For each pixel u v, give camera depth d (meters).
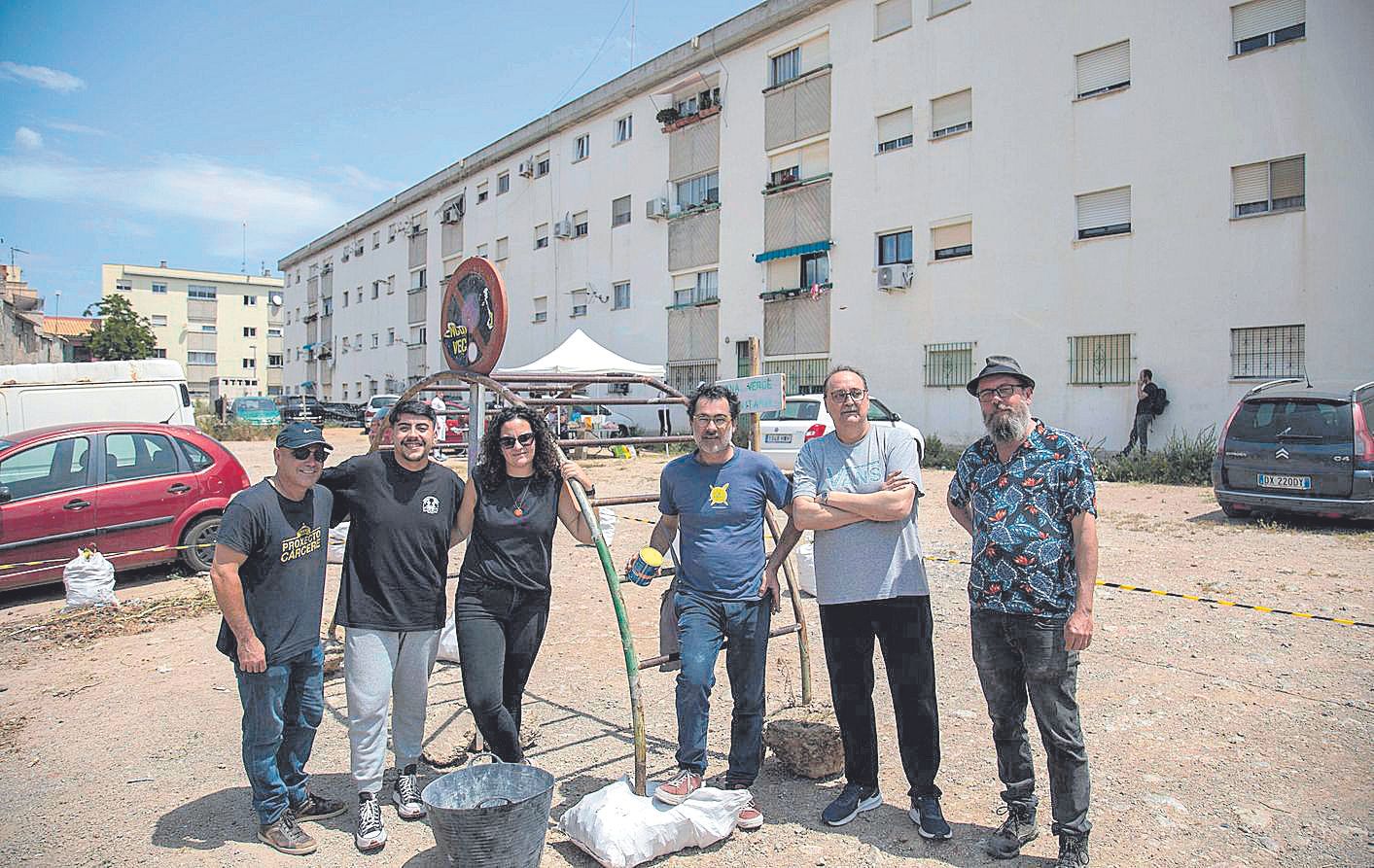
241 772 4.30
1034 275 17.77
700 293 26.06
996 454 3.41
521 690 4.00
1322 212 14.20
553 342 32.50
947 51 19.28
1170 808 3.66
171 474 8.51
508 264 35.16
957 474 3.58
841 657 3.67
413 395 5.34
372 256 46.91
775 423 14.75
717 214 25.12
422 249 41.81
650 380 5.66
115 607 7.44
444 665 5.76
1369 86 13.73
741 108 24.36
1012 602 3.18
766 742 4.21
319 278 54.09
